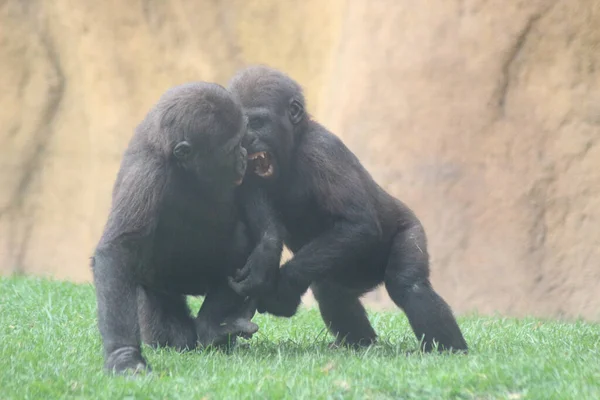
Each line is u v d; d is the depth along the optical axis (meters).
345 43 20.56
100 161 24.08
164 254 9.55
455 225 18.16
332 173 9.96
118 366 7.84
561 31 18.03
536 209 17.89
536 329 12.05
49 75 25.00
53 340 10.04
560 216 17.83
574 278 17.48
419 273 9.84
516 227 17.89
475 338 10.88
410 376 7.86
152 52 23.67
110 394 7.28
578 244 17.61
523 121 18.16
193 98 9.02
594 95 17.91
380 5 19.73
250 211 9.84
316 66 21.95
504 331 11.68
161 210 8.88
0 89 24.95
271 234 9.65
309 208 10.23
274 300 9.70
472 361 8.38
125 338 7.99
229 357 9.25
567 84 18.03
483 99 18.31
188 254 9.70
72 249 24.22
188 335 9.90
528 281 17.62
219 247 9.85
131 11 23.84
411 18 19.17
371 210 9.89
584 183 17.77
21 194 24.91
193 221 9.47
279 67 22.41
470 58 18.50
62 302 13.14
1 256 24.73
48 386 7.57
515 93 18.28
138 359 7.97
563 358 8.62
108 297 8.05
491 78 18.30
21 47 25.03
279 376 7.95
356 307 10.77
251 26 22.81
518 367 8.02
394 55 19.19
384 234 10.16
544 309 17.44
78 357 9.05
